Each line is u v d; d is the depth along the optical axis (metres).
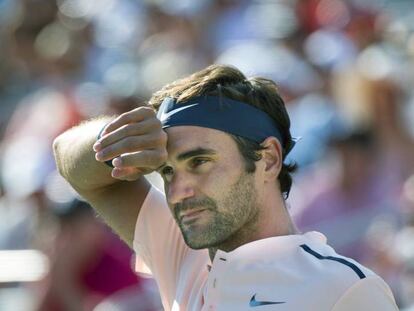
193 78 10.12
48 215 19.89
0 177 26.05
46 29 30.34
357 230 20.72
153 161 9.66
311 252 9.87
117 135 9.73
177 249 11.27
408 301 18.61
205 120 9.77
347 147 21.12
